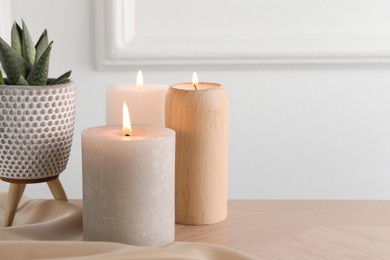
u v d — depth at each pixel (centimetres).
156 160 73
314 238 79
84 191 74
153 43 135
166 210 74
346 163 143
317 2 137
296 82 139
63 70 138
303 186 144
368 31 138
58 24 136
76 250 70
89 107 139
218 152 81
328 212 86
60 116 79
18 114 77
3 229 77
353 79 139
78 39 136
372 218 84
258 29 137
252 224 82
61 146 79
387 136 142
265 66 138
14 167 79
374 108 141
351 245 77
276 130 141
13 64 79
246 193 144
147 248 70
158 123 83
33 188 141
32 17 135
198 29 137
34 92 77
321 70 139
